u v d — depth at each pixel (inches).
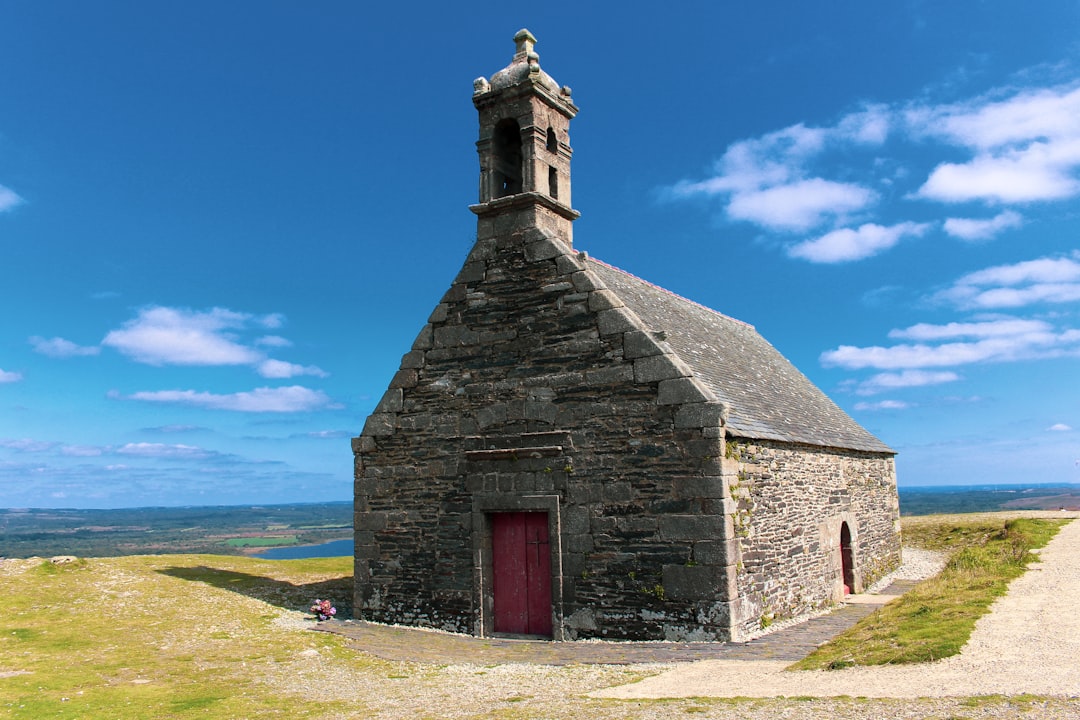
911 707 267.9
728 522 458.0
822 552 621.6
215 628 546.3
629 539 482.0
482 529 536.1
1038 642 342.0
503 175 605.6
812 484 616.7
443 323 574.9
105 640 506.9
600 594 487.5
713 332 758.5
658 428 481.1
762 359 842.8
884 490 842.2
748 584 477.4
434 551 554.3
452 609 542.3
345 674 419.8
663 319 625.6
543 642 492.4
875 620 438.3
